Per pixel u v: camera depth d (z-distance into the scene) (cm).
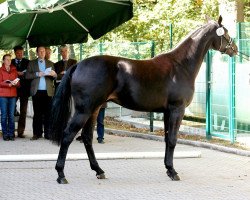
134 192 836
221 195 818
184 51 949
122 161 1101
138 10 2094
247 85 1295
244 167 1050
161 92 913
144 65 912
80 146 1324
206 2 1889
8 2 1107
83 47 1841
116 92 897
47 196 810
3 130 1433
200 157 1153
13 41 1556
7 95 1424
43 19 1459
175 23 1988
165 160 935
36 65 1409
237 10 1730
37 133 1444
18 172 989
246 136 1314
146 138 1462
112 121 1789
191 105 1553
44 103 1420
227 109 1329
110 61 893
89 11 1391
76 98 890
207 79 1376
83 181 916
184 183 903
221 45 982
